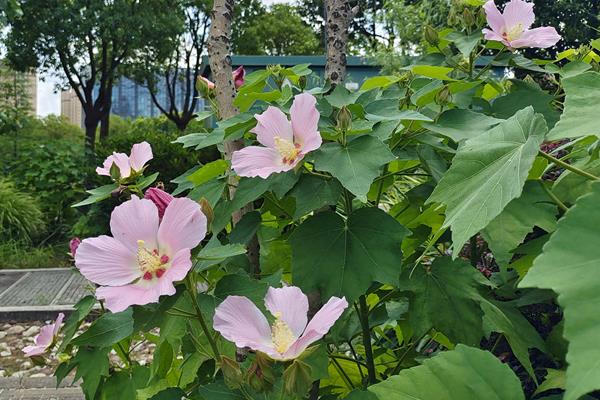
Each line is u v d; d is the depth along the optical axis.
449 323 1.49
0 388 5.06
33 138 21.02
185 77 29.95
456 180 1.15
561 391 1.72
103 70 24.27
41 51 22.56
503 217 1.29
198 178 1.86
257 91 2.14
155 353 1.65
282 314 1.20
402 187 3.21
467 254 2.34
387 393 0.98
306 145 1.40
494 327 1.60
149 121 29.75
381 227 1.42
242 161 1.43
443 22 10.22
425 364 0.98
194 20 27.48
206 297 1.40
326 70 1.96
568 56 2.37
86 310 1.82
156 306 1.28
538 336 1.53
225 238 1.92
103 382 1.83
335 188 1.46
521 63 1.95
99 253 1.20
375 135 1.48
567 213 0.68
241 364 1.51
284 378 1.06
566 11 14.22
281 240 1.89
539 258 0.67
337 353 2.00
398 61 10.67
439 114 1.63
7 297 8.10
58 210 11.96
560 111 2.11
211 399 1.28
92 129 24.69
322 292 1.41
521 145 1.10
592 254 0.65
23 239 10.88
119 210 1.22
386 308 1.89
